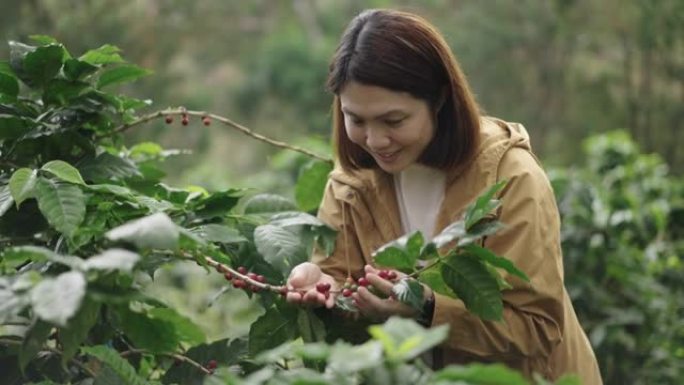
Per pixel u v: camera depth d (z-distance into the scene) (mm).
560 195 4332
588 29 12031
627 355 4230
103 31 7582
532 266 2316
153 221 1796
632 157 4992
